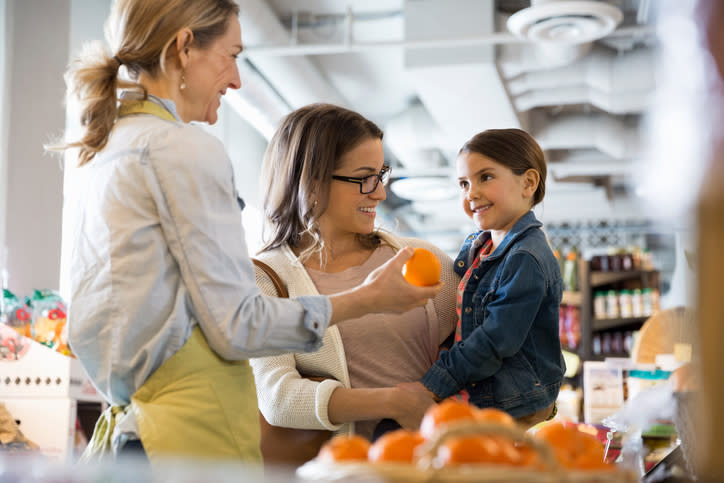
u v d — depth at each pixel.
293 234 2.04
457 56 6.49
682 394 1.63
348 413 1.76
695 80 0.66
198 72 1.60
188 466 0.78
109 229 1.41
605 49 6.91
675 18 0.67
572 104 8.52
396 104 9.20
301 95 7.09
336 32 7.10
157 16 1.54
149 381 1.40
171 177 1.41
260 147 9.25
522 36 5.64
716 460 0.64
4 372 2.98
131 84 1.53
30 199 4.38
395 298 1.56
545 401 1.96
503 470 0.80
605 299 7.15
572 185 10.84
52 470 0.80
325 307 1.48
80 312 1.43
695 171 0.65
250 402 1.49
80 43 4.95
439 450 0.87
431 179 8.89
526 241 2.04
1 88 4.38
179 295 1.41
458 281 2.16
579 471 0.87
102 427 1.48
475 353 1.89
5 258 4.33
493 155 2.16
